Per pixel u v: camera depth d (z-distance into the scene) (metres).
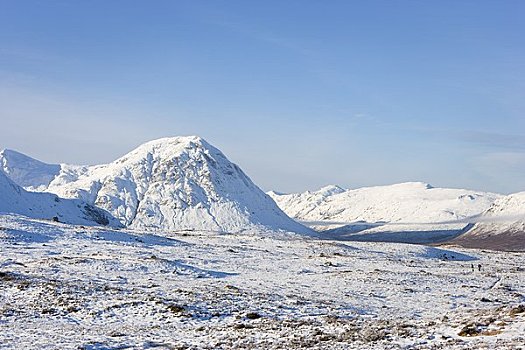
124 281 43.69
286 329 28.38
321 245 98.25
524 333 22.66
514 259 103.75
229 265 61.47
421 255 98.44
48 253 59.41
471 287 51.72
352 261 74.69
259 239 105.44
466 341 22.34
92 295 36.62
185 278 48.56
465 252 112.25
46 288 37.56
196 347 23.75
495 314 29.45
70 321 30.36
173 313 32.47
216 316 32.41
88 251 63.22
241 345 24.06
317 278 54.16
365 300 41.38
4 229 70.94
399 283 51.97
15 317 30.42
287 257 75.12
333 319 31.81
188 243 86.88
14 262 49.97
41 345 23.34
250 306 35.44
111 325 29.69
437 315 35.09
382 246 105.56
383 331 26.55
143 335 26.89
